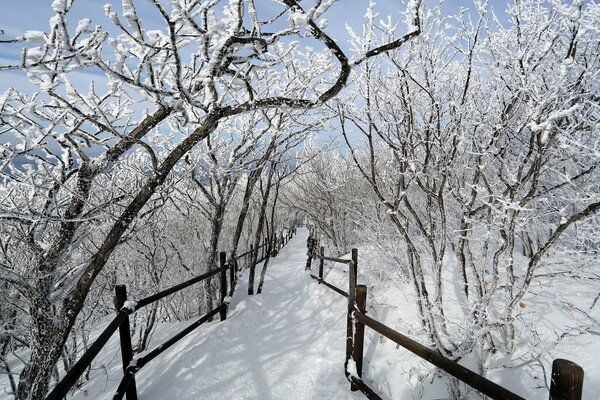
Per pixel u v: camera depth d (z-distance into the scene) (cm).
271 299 587
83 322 430
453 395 270
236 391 299
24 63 177
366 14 314
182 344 385
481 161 299
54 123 253
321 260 692
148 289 601
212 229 508
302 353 370
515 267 429
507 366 284
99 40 204
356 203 961
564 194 358
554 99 256
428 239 328
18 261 379
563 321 307
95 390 317
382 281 586
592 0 251
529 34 283
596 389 230
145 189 227
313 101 242
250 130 489
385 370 335
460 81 349
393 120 345
